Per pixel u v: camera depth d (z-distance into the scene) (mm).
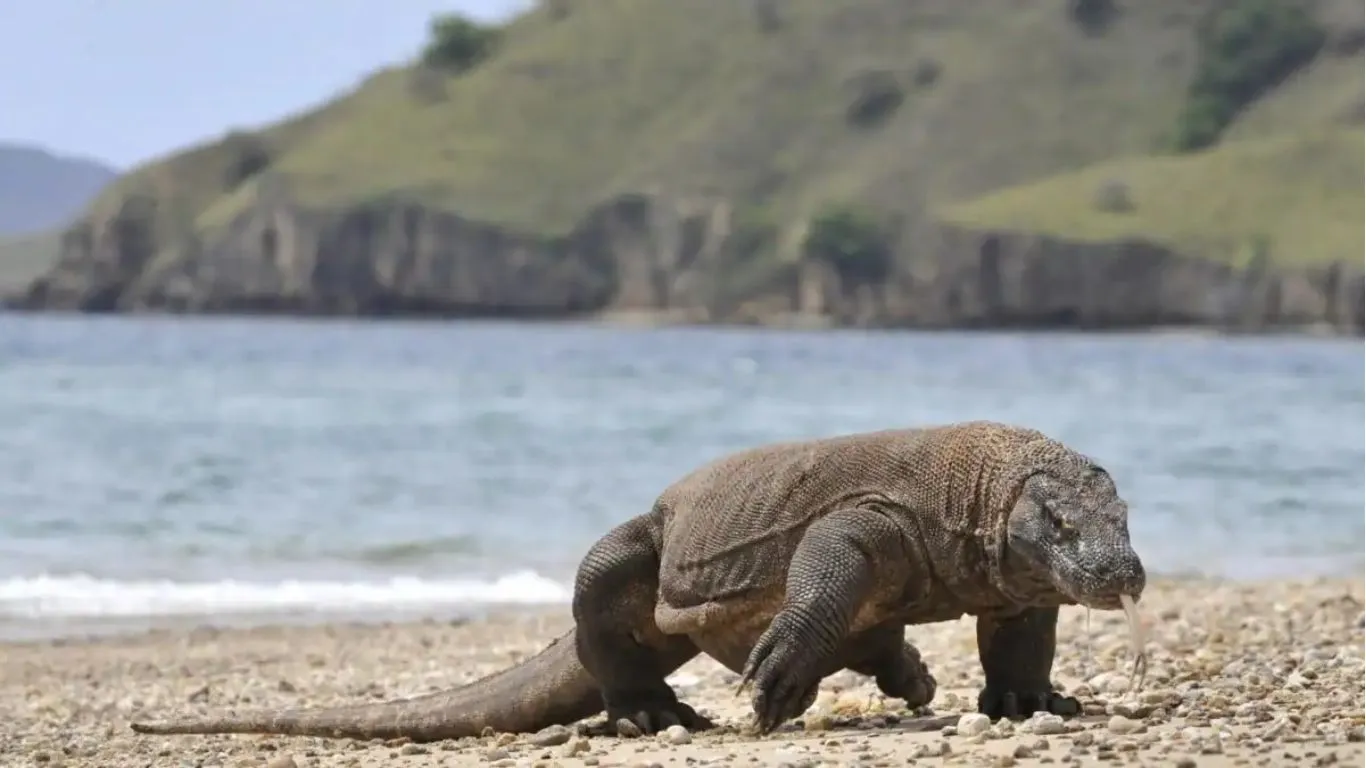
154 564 37219
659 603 16719
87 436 66000
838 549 15195
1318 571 36719
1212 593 30578
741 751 14562
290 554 38781
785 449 16359
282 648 27109
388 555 38719
